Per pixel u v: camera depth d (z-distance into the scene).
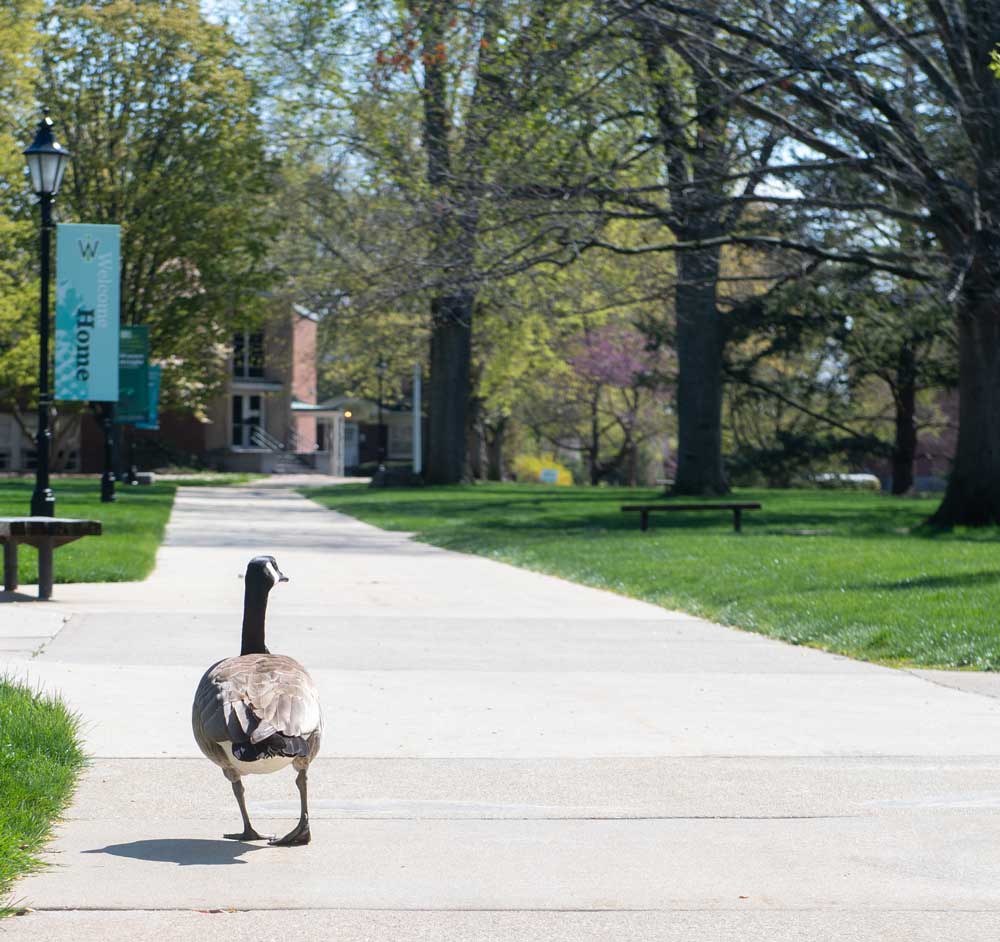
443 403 51.94
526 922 5.04
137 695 9.24
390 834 6.18
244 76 46.34
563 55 22.39
